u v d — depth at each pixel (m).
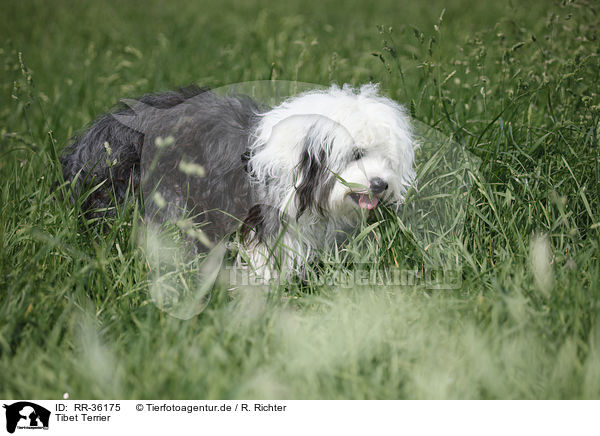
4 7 11.79
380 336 3.26
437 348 3.23
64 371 3.04
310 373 3.05
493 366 3.03
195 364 3.05
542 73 5.35
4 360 3.09
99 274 3.61
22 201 4.41
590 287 3.51
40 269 3.70
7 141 5.81
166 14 12.14
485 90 5.40
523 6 9.50
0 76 7.59
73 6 12.38
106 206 4.32
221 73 7.73
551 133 4.67
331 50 8.14
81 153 4.50
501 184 4.39
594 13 5.48
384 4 12.82
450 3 12.41
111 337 3.31
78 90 7.25
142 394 2.97
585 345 3.12
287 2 13.33
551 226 4.06
